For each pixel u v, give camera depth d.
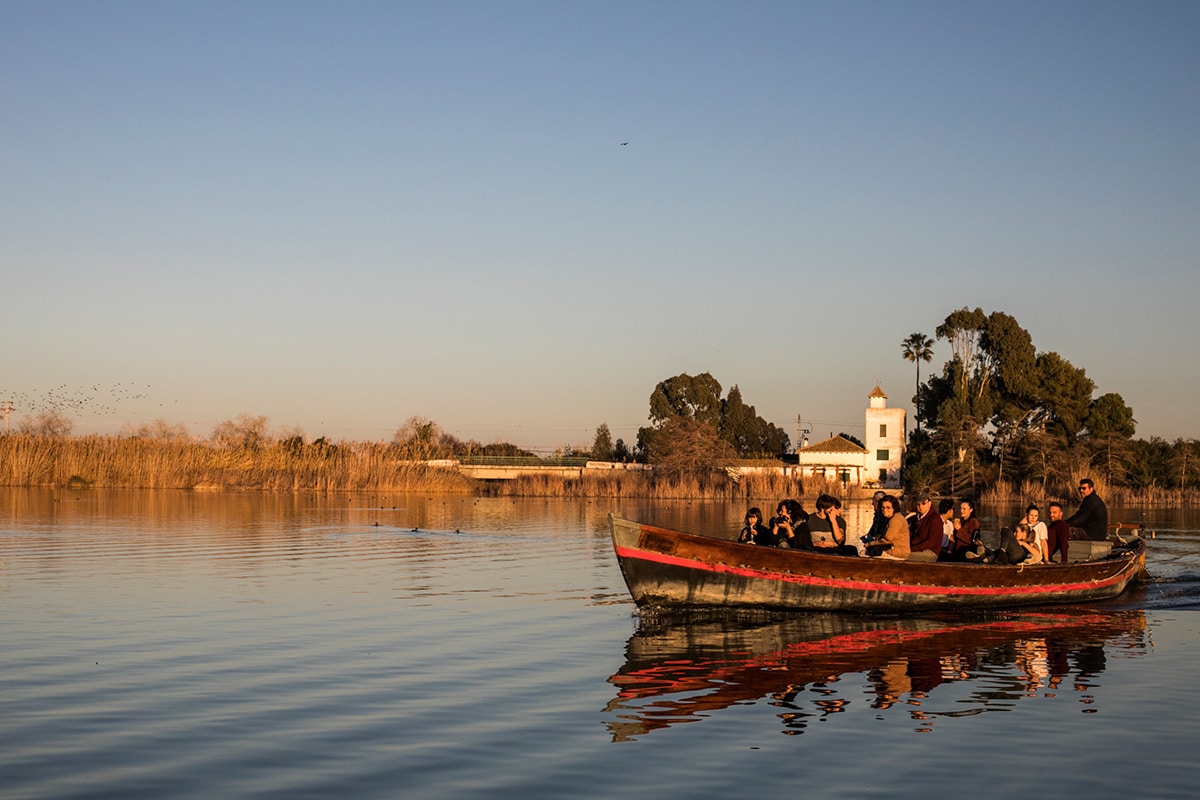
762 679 15.08
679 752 11.44
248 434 85.12
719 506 68.38
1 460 74.81
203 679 14.72
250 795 10.05
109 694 13.82
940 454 92.94
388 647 17.16
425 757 11.23
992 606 22.30
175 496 66.69
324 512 53.38
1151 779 10.59
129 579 25.30
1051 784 10.43
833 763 11.06
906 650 17.52
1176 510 68.75
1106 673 15.64
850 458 108.94
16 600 21.78
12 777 10.52
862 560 21.22
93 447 77.06
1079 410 98.56
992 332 101.00
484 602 22.28
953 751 11.49
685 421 96.12
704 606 21.09
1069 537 25.20
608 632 18.86
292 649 16.91
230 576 26.14
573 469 97.81
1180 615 21.94
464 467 96.88
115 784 10.34
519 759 11.17
